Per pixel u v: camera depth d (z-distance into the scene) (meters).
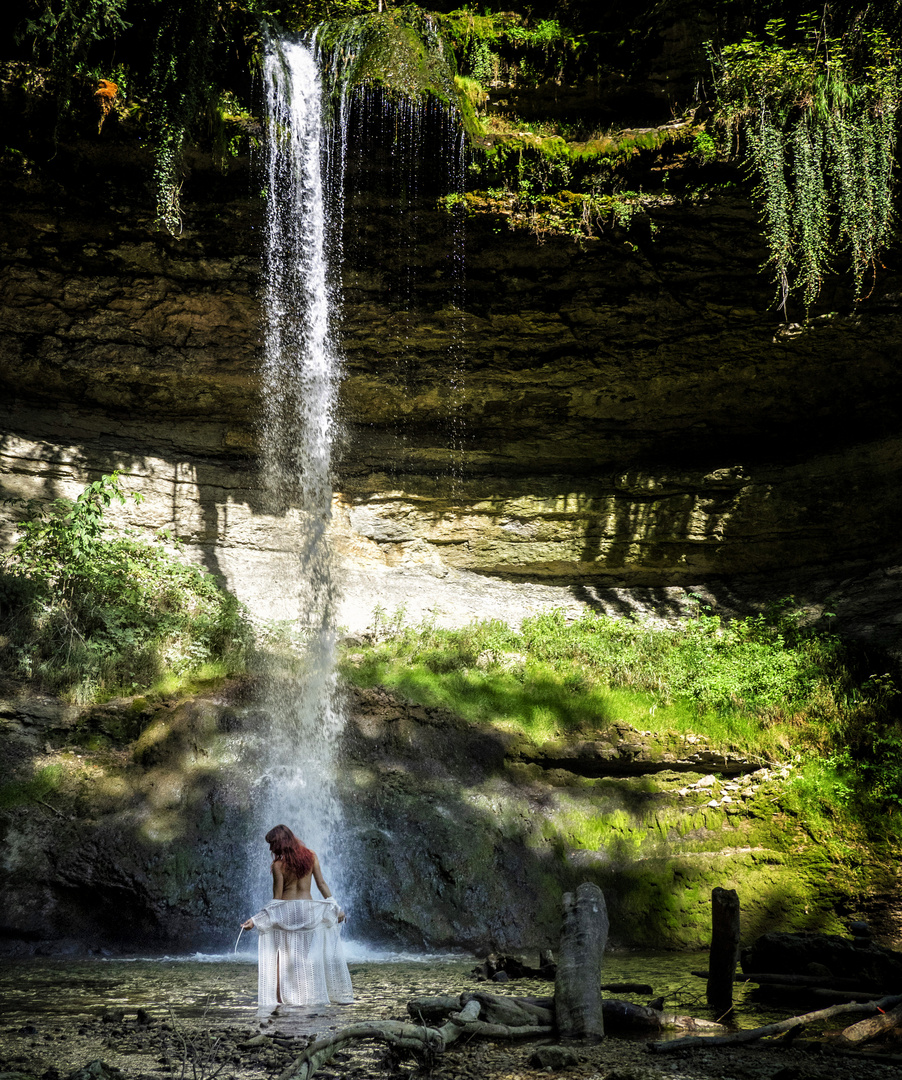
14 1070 4.84
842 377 15.70
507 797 11.61
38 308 14.88
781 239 13.42
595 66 15.15
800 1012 6.61
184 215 14.20
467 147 14.07
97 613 13.28
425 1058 5.04
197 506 16.55
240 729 11.64
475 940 10.02
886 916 10.30
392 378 16.48
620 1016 6.06
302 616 15.96
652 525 16.83
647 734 12.28
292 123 14.02
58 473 15.59
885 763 11.39
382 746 12.15
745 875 10.77
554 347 15.98
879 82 13.20
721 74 14.09
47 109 12.98
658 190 14.20
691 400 16.56
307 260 14.80
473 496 17.39
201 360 15.91
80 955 9.24
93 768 11.01
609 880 10.88
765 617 15.18
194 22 13.14
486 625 15.50
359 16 14.57
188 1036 5.60
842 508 15.71
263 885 10.14
